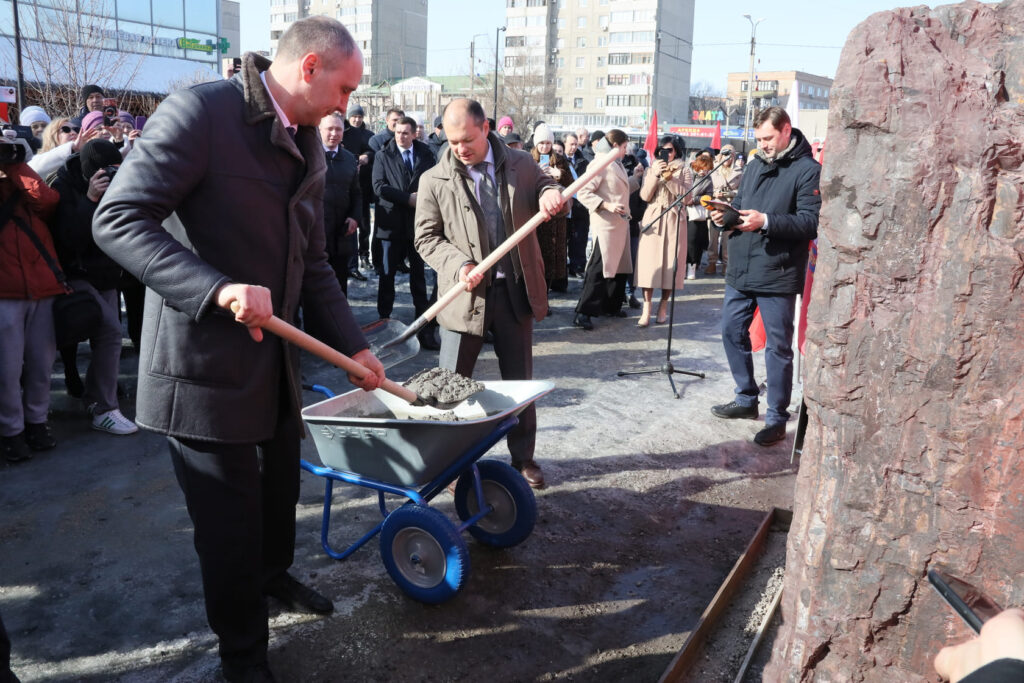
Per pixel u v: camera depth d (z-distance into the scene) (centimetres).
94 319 445
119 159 437
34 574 325
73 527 365
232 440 231
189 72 2706
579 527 379
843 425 173
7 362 423
